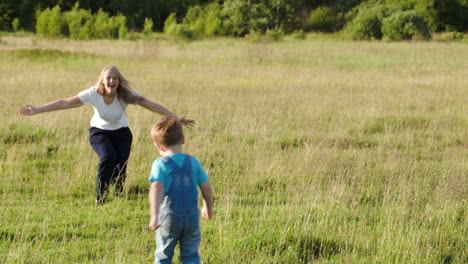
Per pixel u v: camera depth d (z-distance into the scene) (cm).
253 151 788
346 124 992
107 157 553
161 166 339
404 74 1859
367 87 1494
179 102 1149
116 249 438
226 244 446
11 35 4353
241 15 5141
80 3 6519
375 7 4466
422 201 585
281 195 606
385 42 3941
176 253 429
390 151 802
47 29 4541
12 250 420
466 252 454
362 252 446
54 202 559
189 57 2333
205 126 934
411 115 1080
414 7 6128
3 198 562
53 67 1786
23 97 1168
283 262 425
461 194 587
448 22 6019
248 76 1695
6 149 766
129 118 969
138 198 579
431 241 469
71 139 826
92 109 1024
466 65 2266
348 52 2894
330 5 6762
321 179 648
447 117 1073
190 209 342
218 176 673
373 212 549
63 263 413
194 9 5869
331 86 1498
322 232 474
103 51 2498
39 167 698
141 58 2206
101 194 561
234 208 548
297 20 6309
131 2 6606
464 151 824
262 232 459
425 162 751
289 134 909
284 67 2038
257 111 1096
